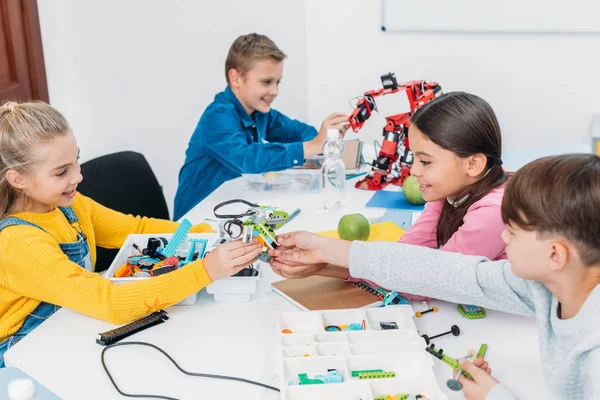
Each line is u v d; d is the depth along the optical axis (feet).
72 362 3.39
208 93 9.29
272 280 4.31
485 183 4.15
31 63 8.05
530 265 2.78
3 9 7.49
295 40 9.30
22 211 4.21
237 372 3.27
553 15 8.31
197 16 8.95
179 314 3.88
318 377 3.17
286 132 7.61
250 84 6.75
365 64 9.30
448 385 3.08
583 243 2.61
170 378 3.23
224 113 6.64
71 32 8.70
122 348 3.51
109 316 3.71
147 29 8.92
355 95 9.49
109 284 3.82
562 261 2.66
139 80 9.14
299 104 9.68
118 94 9.14
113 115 9.22
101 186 6.08
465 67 8.91
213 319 3.82
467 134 3.91
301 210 5.58
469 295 3.52
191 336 3.63
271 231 4.12
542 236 2.68
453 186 4.10
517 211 2.72
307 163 6.66
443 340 3.51
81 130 9.16
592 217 2.55
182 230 4.43
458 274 3.54
